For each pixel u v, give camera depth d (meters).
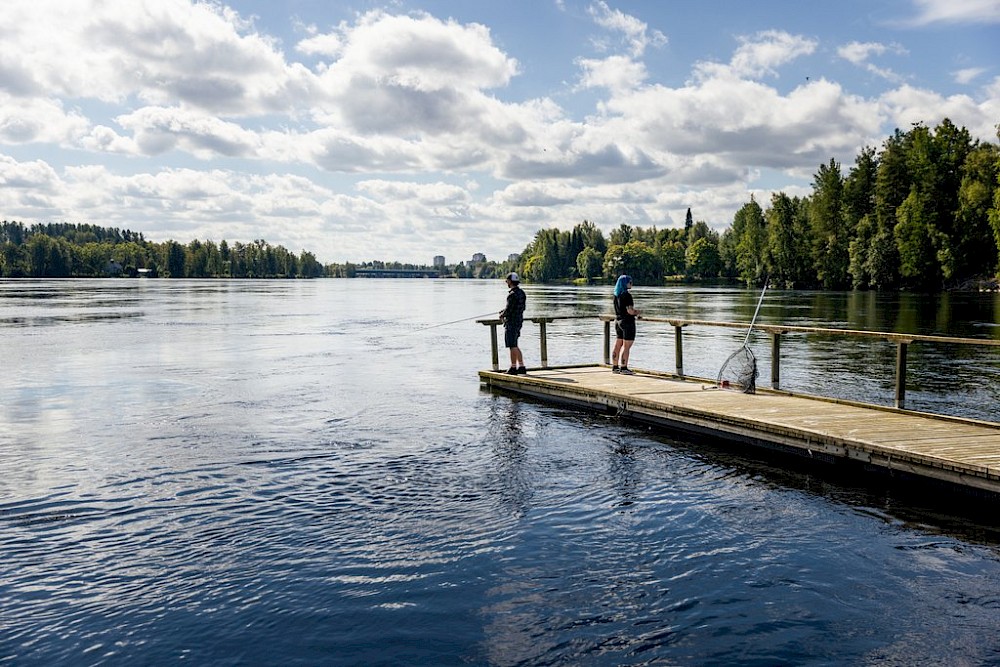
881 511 7.31
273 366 18.44
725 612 5.17
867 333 10.54
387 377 16.59
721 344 24.75
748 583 5.64
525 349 23.28
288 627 4.98
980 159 75.94
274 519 7.04
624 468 8.88
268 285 133.50
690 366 18.97
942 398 13.91
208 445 9.98
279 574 5.79
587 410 12.65
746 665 4.50
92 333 27.62
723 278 147.62
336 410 12.55
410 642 4.77
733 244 142.62
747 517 7.12
